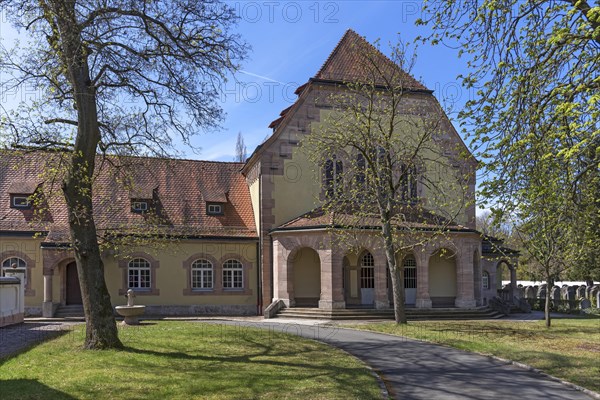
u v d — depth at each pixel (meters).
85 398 9.29
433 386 11.60
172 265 30.30
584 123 9.21
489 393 11.00
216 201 32.50
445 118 29.22
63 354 13.33
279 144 30.70
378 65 25.25
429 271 31.39
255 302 31.08
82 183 14.31
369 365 13.81
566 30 9.52
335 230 26.28
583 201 11.85
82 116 14.42
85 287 14.28
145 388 10.00
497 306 30.78
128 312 21.64
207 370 11.80
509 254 33.78
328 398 9.77
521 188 10.98
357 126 24.19
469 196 21.50
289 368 12.40
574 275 40.12
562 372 12.76
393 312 27.17
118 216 30.47
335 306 26.98
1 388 9.85
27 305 28.39
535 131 10.67
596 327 22.72
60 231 28.61
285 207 30.58
